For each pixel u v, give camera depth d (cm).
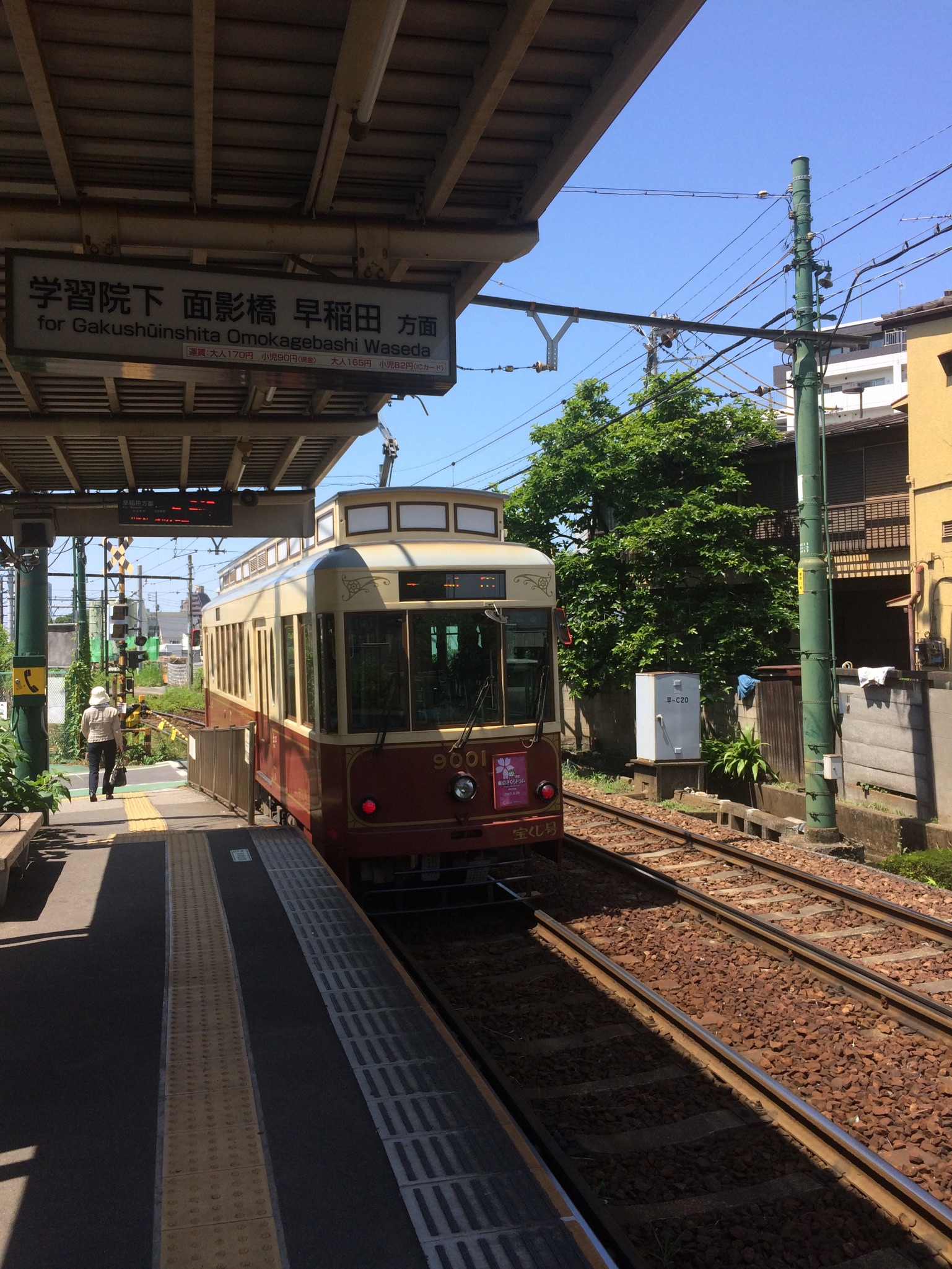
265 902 668
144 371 550
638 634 1808
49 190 560
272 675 1023
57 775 1023
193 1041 445
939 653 1652
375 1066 418
